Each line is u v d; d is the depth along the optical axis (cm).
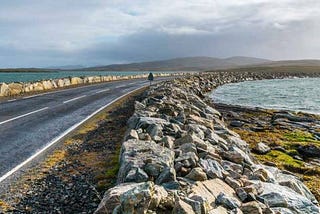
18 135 1304
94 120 1700
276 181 838
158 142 960
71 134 1356
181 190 597
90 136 1332
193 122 1393
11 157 1007
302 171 1268
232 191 668
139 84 5081
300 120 2583
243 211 571
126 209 482
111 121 1680
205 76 8806
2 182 802
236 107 3281
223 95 4972
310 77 13625
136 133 973
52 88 3722
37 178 838
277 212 604
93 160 1000
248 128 2162
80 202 701
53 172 886
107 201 539
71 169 912
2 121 1590
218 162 847
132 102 2542
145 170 683
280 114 2745
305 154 1586
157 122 1159
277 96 4991
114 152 1091
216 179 702
